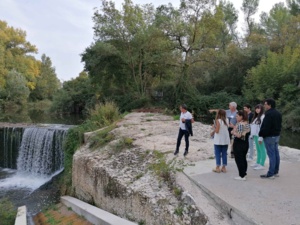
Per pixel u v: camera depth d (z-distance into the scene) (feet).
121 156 31.78
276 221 14.16
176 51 95.55
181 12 91.04
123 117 59.16
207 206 17.78
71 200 33.55
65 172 44.80
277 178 20.62
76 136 46.03
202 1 88.22
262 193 17.75
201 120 87.51
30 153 61.52
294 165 23.98
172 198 20.52
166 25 90.02
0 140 66.33
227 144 22.44
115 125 46.03
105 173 28.68
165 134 40.16
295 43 109.09
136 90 99.35
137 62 98.89
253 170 23.02
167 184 22.72
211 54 92.99
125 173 27.45
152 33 91.20
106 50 89.25
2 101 136.98
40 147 60.03
